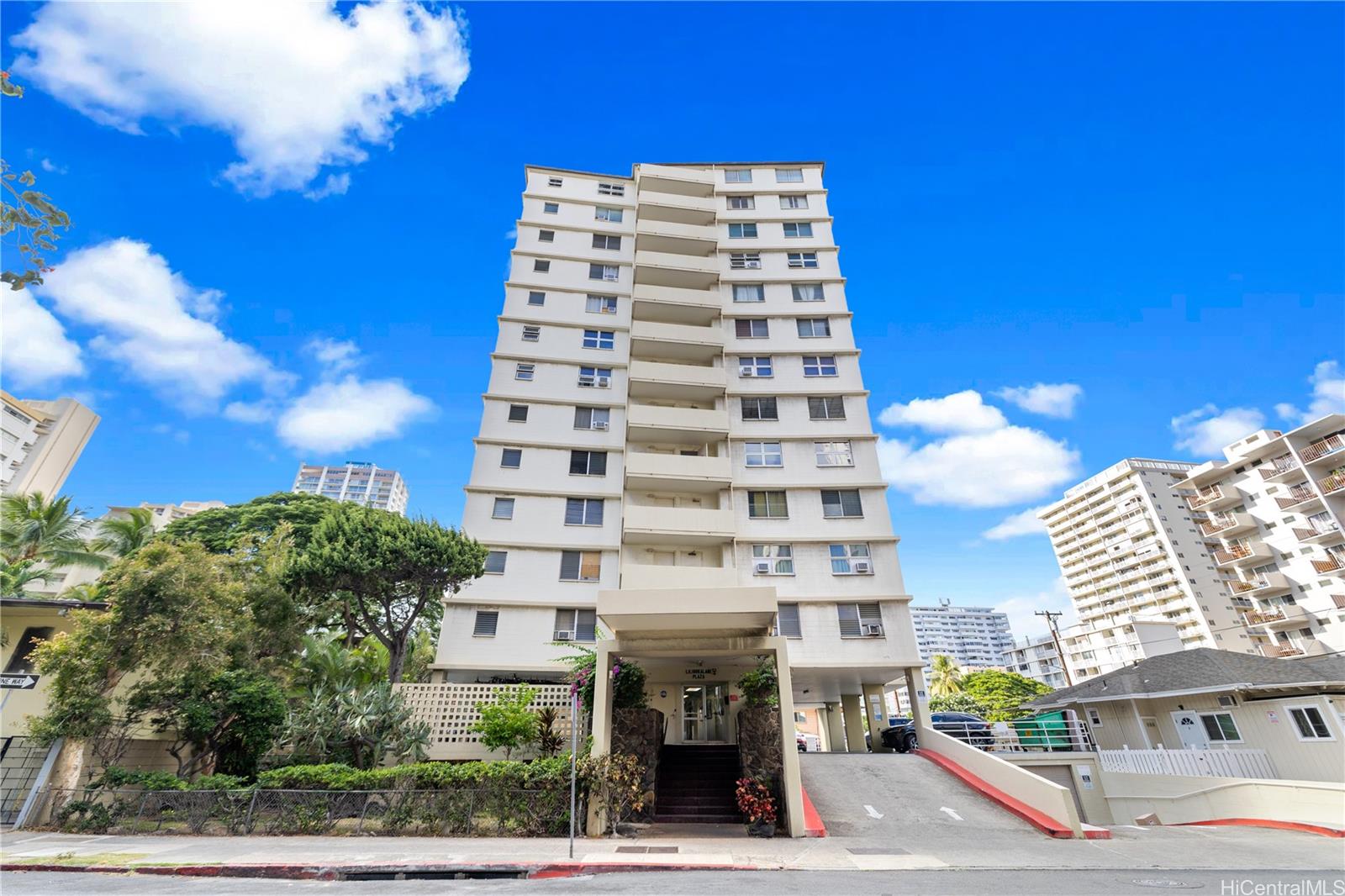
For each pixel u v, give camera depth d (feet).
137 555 51.01
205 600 49.96
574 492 93.71
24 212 17.53
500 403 99.50
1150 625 98.94
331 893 25.90
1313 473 167.02
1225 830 49.85
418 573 69.87
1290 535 171.53
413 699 57.11
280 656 62.95
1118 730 76.69
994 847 37.55
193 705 48.83
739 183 126.41
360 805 41.47
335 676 65.98
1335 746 57.26
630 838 39.91
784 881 28.17
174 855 33.19
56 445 181.37
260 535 106.01
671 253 116.88
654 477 90.43
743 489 93.61
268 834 40.70
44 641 48.62
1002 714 97.91
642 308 107.24
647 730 47.11
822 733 119.44
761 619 43.34
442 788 41.88
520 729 52.49
